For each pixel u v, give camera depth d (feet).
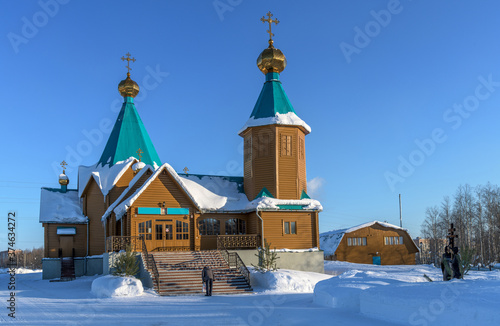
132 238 95.30
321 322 44.29
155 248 99.55
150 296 72.18
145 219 99.91
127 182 119.55
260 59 117.60
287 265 103.50
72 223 123.85
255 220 107.24
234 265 95.55
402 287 46.60
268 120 110.52
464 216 196.54
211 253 93.86
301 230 107.76
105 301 66.23
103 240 119.24
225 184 118.52
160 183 101.71
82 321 47.60
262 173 110.52
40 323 46.62
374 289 48.34
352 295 53.62
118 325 44.73
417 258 252.62
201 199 108.88
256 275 83.51
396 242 173.06
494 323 34.58
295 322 44.47
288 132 111.75
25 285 99.91
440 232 221.66
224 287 78.48
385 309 45.34
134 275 85.66
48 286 94.63
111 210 106.32
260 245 104.01
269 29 119.75
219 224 110.01
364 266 141.79
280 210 106.11
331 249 168.76
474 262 143.13
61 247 122.31
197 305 59.11
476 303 37.09
